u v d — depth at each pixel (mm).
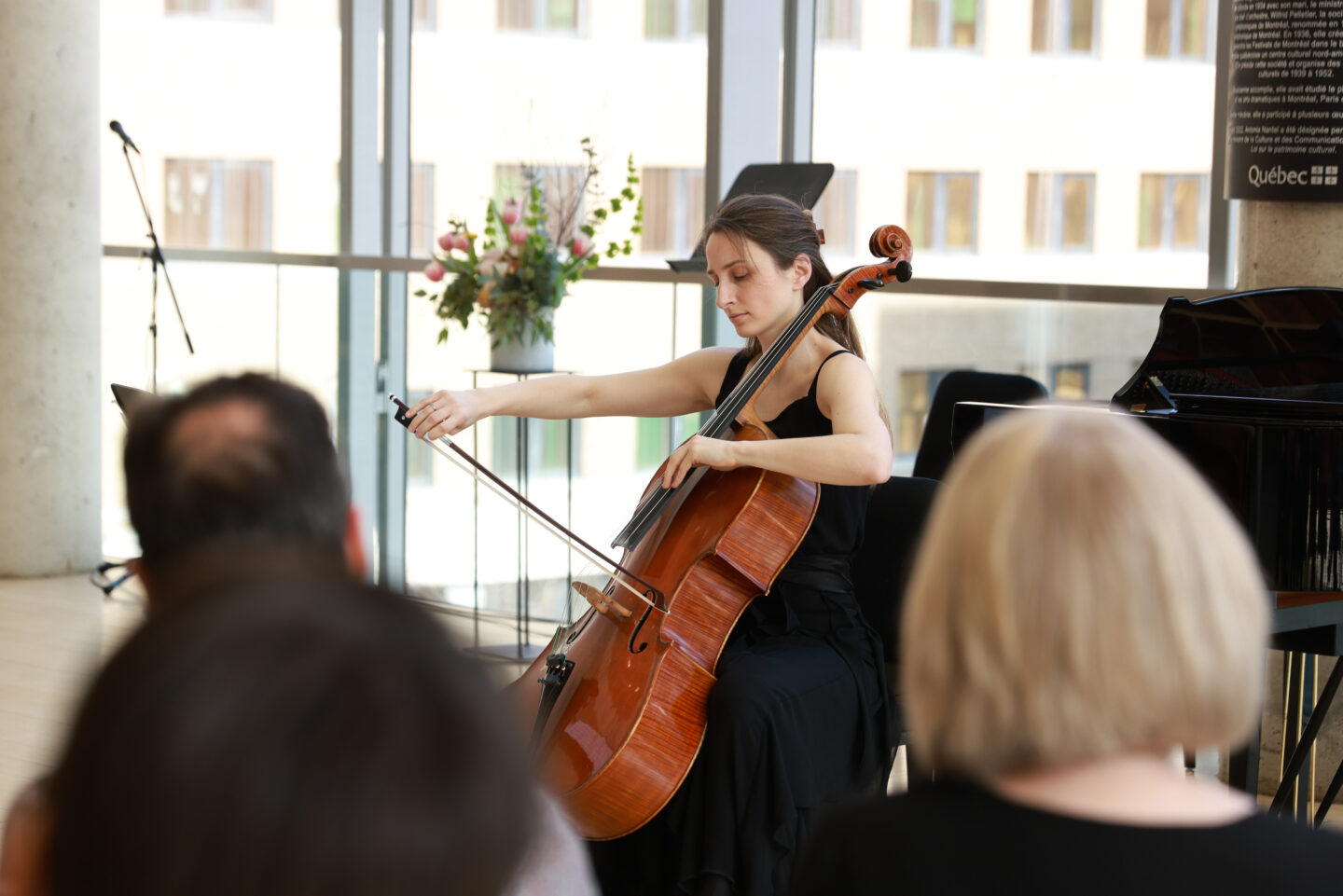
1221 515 1214
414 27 6812
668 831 3047
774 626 3195
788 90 5910
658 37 6168
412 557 6789
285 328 7066
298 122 7086
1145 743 1203
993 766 1219
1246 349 3568
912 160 5672
